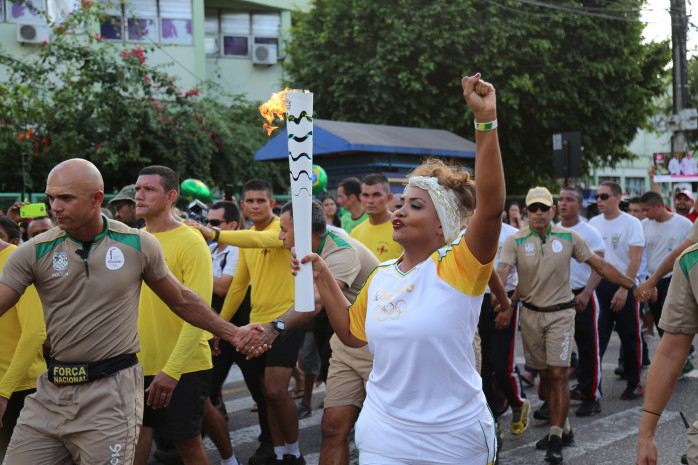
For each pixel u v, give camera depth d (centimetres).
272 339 358
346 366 411
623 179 3453
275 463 491
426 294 240
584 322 604
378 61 1608
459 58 1638
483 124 225
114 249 307
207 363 414
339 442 403
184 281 404
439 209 246
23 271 301
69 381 302
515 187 1983
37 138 1357
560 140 1287
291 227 427
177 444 407
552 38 1689
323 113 1761
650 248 800
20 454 306
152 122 1397
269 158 1302
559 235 540
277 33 2183
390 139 1252
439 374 239
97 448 298
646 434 275
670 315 280
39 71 1378
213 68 2108
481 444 245
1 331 405
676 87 1464
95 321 303
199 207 528
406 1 1648
